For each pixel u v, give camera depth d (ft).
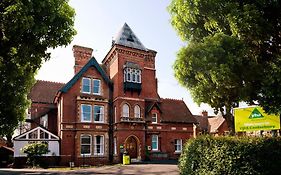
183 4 39.29
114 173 67.62
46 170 78.48
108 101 114.32
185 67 37.81
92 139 106.93
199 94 39.01
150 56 127.34
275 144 32.91
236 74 33.76
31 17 34.50
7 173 67.46
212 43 35.09
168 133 122.52
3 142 118.83
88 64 112.16
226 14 33.83
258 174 33.12
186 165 45.29
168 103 133.08
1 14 33.78
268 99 33.17
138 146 111.34
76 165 101.09
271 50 35.22
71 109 105.91
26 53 37.88
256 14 31.22
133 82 115.03
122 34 119.96
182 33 43.04
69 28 40.70
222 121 167.73
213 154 39.01
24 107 52.01
